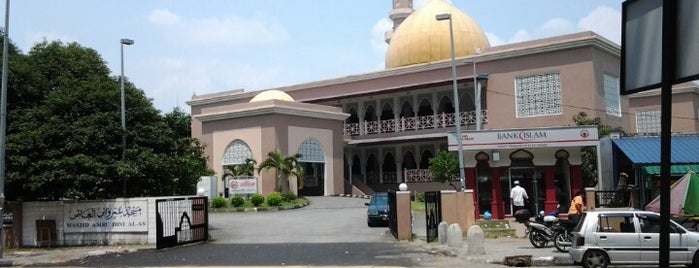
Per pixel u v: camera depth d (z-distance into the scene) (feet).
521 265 46.96
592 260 43.14
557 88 123.95
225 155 139.03
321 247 60.44
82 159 70.08
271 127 130.41
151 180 75.97
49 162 69.62
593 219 43.83
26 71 77.82
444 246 56.75
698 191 52.44
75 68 89.35
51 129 71.36
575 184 87.30
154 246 65.72
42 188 70.85
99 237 71.10
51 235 72.49
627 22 12.82
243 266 46.83
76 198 71.92
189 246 65.87
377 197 87.30
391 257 51.29
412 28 156.15
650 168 73.61
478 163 90.38
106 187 73.67
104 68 93.97
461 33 151.74
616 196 78.38
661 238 11.88
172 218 65.98
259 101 133.49
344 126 155.02
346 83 156.04
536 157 88.69
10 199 74.33
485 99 135.13
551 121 123.95
